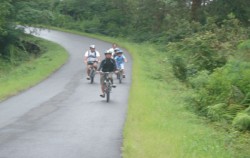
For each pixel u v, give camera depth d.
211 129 19.30
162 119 19.69
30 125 19.23
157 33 76.69
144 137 16.02
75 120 20.31
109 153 14.35
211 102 24.31
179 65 37.22
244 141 17.48
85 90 31.39
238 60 27.25
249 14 69.31
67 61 53.72
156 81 35.25
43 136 17.00
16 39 67.25
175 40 65.00
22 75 41.22
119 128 18.48
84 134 17.31
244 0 69.62
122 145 15.45
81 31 92.81
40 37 79.94
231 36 44.41
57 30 93.81
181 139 15.87
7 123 19.73
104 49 65.25
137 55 55.44
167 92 29.48
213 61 36.53
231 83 24.91
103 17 93.44
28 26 72.12
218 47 39.00
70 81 36.88
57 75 41.38
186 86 32.69
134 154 13.65
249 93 23.20
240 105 22.72
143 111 21.39
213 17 66.00
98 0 98.62
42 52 66.62
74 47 68.94
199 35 47.91
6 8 60.91
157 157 13.24
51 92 30.42
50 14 70.06
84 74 41.97
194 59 38.03
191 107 24.45
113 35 87.25
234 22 49.97
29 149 14.97
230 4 70.12
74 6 100.81
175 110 22.89
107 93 25.95
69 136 16.97
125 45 69.00
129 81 35.91
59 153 14.40
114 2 93.88
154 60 51.12
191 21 70.75
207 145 15.43
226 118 21.52
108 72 26.53
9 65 58.12
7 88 31.31
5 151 14.70
